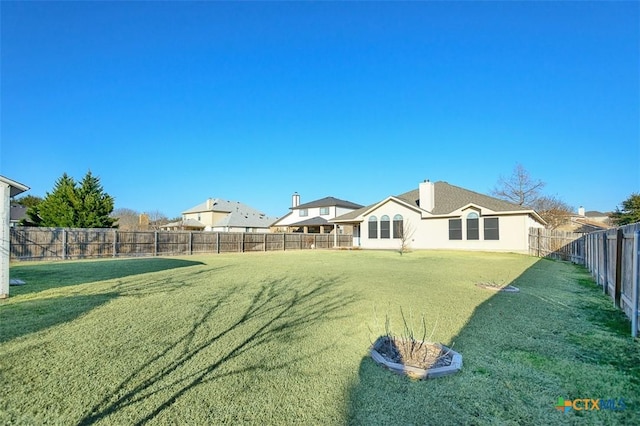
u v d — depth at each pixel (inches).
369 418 101.4
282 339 171.3
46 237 652.7
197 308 234.8
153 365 137.7
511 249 833.5
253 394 114.9
